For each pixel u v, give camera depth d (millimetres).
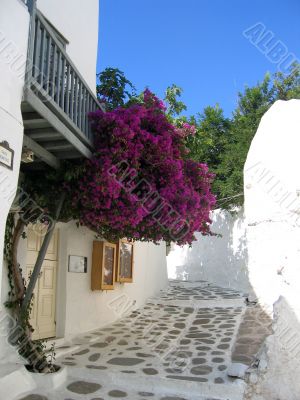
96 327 8031
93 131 5770
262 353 5492
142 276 10406
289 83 14758
